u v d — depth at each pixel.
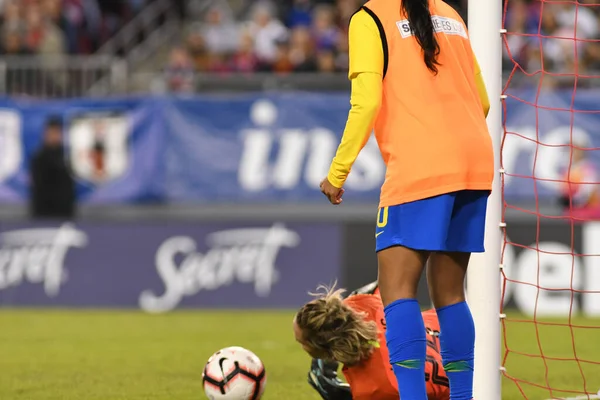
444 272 14.03
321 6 57.56
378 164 44.44
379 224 13.73
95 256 41.28
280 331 32.88
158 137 45.03
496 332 15.84
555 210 42.72
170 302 40.59
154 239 41.12
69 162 45.03
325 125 44.97
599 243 37.84
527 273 38.06
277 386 21.25
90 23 58.88
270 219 43.94
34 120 45.50
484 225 13.98
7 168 45.72
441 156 13.34
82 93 49.78
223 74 49.97
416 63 13.69
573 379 22.44
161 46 58.34
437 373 15.23
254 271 40.41
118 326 34.75
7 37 52.06
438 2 14.44
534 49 48.69
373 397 15.24
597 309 37.78
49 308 40.97
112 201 45.06
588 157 42.75
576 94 42.91
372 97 13.41
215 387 16.12
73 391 20.92
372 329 14.92
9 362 25.89
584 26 51.12
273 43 55.03
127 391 20.91
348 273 39.97
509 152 43.16
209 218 45.09
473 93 14.07
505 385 21.58
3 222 41.72
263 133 45.12
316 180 45.00
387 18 13.84
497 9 16.11
